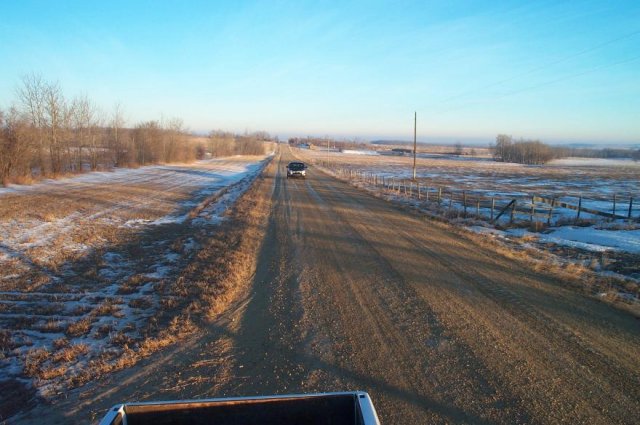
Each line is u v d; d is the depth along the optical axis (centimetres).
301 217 1950
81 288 939
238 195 2977
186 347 640
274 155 12650
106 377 549
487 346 648
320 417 267
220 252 1240
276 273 1050
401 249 1323
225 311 793
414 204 2539
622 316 782
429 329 711
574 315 784
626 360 607
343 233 1576
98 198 2622
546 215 2234
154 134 6444
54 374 552
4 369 574
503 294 899
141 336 674
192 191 3312
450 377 552
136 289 921
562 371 571
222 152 10975
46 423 454
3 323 736
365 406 250
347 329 709
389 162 10700
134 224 1823
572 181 5703
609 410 479
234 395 505
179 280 965
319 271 1068
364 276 1027
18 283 973
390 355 614
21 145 3256
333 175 5209
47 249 1331
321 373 561
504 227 1800
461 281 990
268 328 714
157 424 254
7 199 2411
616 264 1184
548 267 1117
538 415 467
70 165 4509
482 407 482
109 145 5419
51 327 702
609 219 1903
